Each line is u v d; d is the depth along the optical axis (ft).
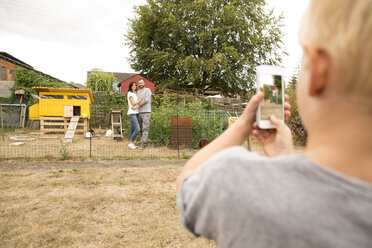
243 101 52.95
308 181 1.12
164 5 72.79
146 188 11.43
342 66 1.07
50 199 9.93
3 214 8.57
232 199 1.22
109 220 8.36
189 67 69.77
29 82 51.34
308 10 1.30
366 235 0.98
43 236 7.32
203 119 25.82
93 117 38.06
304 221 1.05
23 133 33.47
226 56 75.31
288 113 2.24
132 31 81.15
